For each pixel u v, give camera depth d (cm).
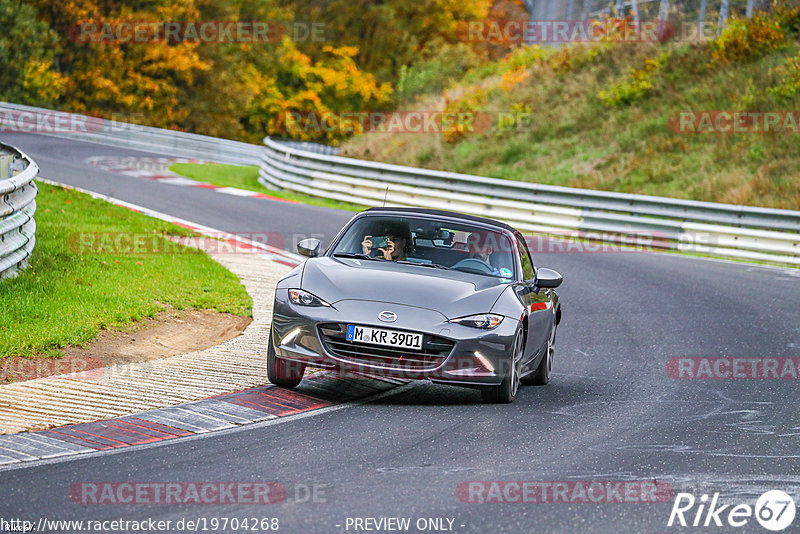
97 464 2131
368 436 2502
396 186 9806
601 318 4928
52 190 6962
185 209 7844
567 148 11950
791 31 12506
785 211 7681
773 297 5750
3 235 3897
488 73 16200
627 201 8450
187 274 4850
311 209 8856
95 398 2716
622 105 12462
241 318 4228
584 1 19838
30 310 3556
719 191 9888
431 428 2625
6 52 19362
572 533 1823
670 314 5091
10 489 1928
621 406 3067
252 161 15338
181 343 3656
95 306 3816
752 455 2486
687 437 2658
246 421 2595
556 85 13638
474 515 1897
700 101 11788
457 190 9438
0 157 4650
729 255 7812
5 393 2708
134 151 14075
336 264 3134
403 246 3278
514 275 3256
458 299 2945
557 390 3334
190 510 1852
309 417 2686
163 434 2412
